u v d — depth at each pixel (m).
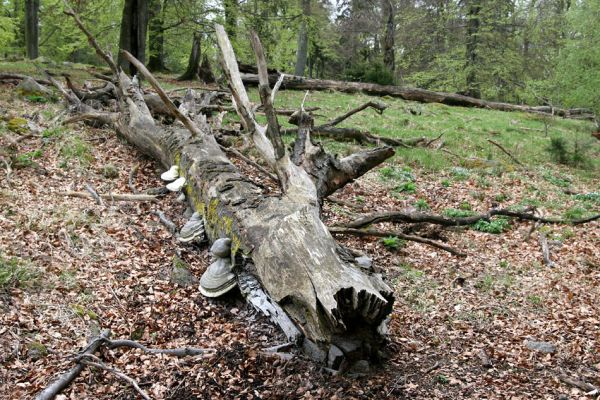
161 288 5.69
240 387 4.33
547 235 8.70
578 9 17.77
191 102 10.94
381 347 4.69
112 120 9.98
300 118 7.48
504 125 17.72
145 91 11.70
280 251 4.64
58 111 10.85
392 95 21.62
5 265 5.39
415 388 4.45
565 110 23.22
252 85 19.66
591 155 15.12
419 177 11.13
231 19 20.36
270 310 4.94
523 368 4.91
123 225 6.88
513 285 6.80
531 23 30.98
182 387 4.30
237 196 5.91
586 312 6.13
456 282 6.75
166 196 7.86
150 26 21.38
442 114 18.73
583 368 4.94
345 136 12.46
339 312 3.98
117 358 4.61
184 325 5.16
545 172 12.69
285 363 4.59
